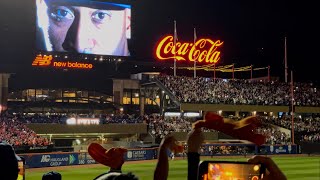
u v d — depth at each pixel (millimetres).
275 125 71625
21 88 68000
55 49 63375
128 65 76375
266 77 98562
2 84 64000
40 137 53094
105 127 61406
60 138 60781
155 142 62156
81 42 65438
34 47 62312
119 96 73438
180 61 79312
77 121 59344
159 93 75250
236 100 73000
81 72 71375
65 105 69812
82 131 59656
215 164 3154
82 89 71750
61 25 64062
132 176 2768
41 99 70875
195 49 77125
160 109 73375
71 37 64750
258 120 2920
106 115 65750
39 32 62469
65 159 43156
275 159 51281
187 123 67250
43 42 62625
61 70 69875
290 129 69250
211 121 3057
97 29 66812
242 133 2904
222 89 76125
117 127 62344
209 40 78938
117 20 68438
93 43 66438
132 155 49219
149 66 78938
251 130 2879
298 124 72688
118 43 68375
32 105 67438
